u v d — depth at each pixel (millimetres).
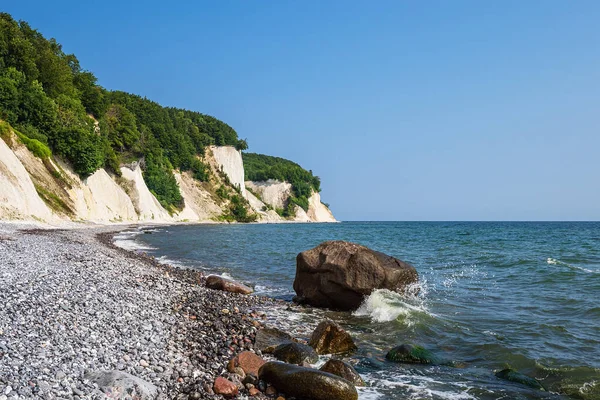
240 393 6883
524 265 26656
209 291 15633
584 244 46656
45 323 8383
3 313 8680
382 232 84875
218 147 164375
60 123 60500
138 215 87188
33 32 77188
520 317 13055
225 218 140250
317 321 12727
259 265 26766
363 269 14414
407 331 11594
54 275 13664
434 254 34688
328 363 8062
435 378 8234
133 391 6082
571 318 12852
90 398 5652
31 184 41750
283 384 7047
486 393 7500
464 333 11367
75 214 53000
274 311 13875
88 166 60250
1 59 58750
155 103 149750
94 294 11727
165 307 12008
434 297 16297
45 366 6348
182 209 122562
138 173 95875
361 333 11602
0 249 18359
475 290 18047
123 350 7777
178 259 28656
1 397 5234
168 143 137500
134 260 22484
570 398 7316
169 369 7328
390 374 8438
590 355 9430
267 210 177875
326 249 15375
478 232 83250
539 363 8914
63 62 81500
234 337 9742
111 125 96875
